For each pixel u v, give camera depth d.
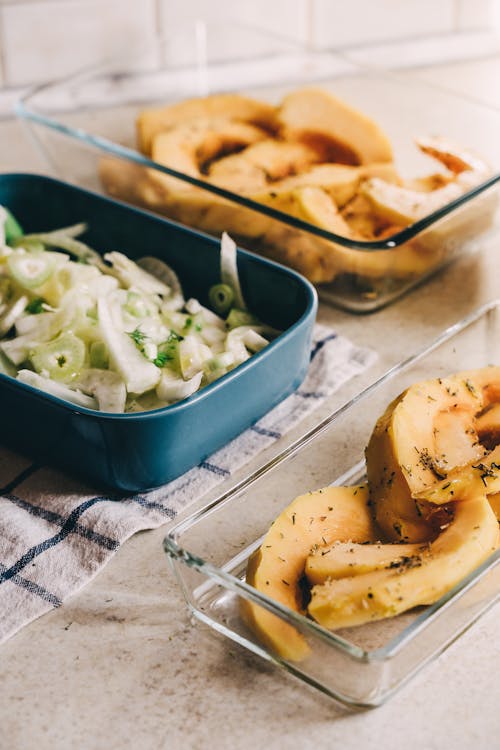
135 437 0.96
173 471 1.00
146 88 1.49
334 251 1.15
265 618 0.86
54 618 0.93
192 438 0.98
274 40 1.51
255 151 1.29
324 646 0.84
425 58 1.70
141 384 1.02
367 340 1.17
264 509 0.94
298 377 1.06
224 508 0.91
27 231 1.24
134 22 1.56
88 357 1.05
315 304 1.05
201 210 1.21
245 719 0.86
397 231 1.19
